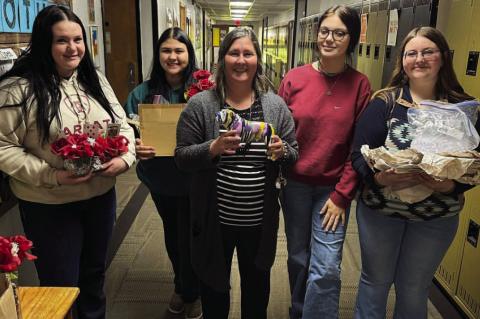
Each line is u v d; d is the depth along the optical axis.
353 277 2.68
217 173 1.56
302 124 1.81
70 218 1.60
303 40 7.23
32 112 1.44
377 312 1.76
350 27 1.71
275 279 2.62
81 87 1.61
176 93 2.07
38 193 1.52
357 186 1.77
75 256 1.63
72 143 1.45
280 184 1.62
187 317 2.20
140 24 4.90
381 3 3.21
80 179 1.48
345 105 1.77
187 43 2.02
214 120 1.55
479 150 1.49
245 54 1.50
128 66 4.94
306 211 1.93
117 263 2.78
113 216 1.78
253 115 1.57
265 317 1.82
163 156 1.95
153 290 2.48
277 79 11.56
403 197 1.50
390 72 2.91
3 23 1.67
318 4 6.95
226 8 14.10
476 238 2.18
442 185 1.46
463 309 2.29
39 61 1.47
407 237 1.65
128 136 1.77
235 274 2.65
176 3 7.09
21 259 1.00
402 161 1.38
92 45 2.91
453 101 1.58
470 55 2.15
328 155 1.80
